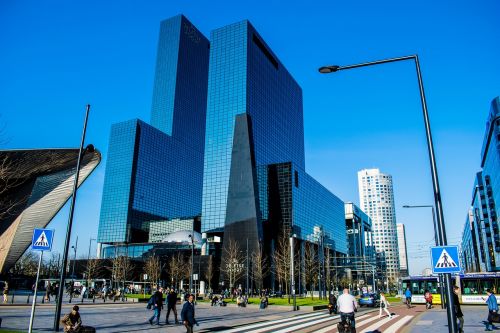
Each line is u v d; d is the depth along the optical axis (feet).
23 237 118.32
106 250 531.91
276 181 436.35
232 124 446.19
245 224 365.81
